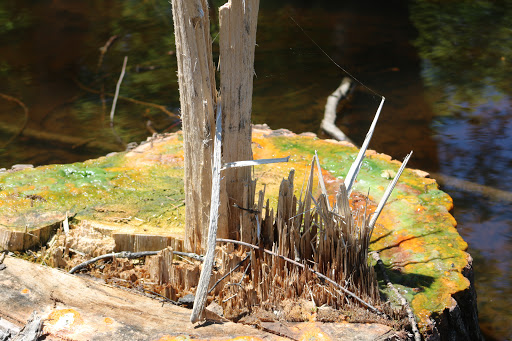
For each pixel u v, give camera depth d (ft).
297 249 7.52
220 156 6.68
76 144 16.88
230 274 7.45
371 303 7.00
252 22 6.89
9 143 16.79
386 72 21.97
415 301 7.31
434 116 18.39
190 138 7.27
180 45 6.89
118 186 10.32
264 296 7.20
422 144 16.53
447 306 7.23
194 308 6.61
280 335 6.51
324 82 20.76
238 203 7.66
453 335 7.39
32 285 7.41
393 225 9.16
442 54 24.08
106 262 8.29
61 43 26.04
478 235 12.59
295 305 7.02
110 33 27.37
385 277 7.72
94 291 7.37
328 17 29.25
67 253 8.40
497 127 17.67
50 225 8.79
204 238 7.83
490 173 15.03
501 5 31.22
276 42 25.16
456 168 15.33
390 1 32.48
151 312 6.96
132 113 19.30
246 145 7.44
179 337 6.43
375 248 8.60
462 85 20.94
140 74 22.89
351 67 22.33
